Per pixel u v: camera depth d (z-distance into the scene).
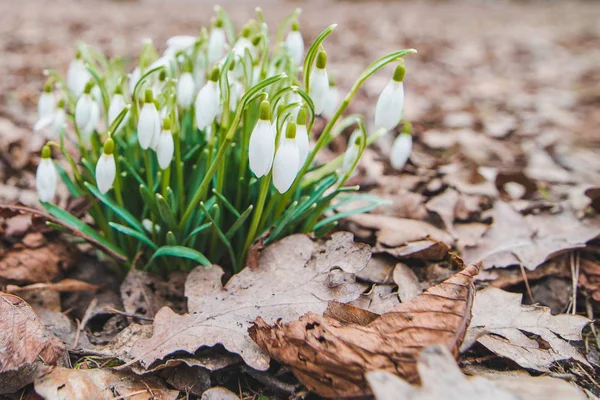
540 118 0.72
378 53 1.12
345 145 0.58
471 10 2.40
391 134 0.62
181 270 0.39
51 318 0.38
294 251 0.37
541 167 0.56
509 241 0.42
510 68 1.04
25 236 0.42
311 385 0.32
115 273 0.42
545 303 0.40
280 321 0.34
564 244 0.42
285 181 0.34
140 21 1.48
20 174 0.51
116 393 0.33
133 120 0.38
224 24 0.39
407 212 0.46
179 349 0.34
